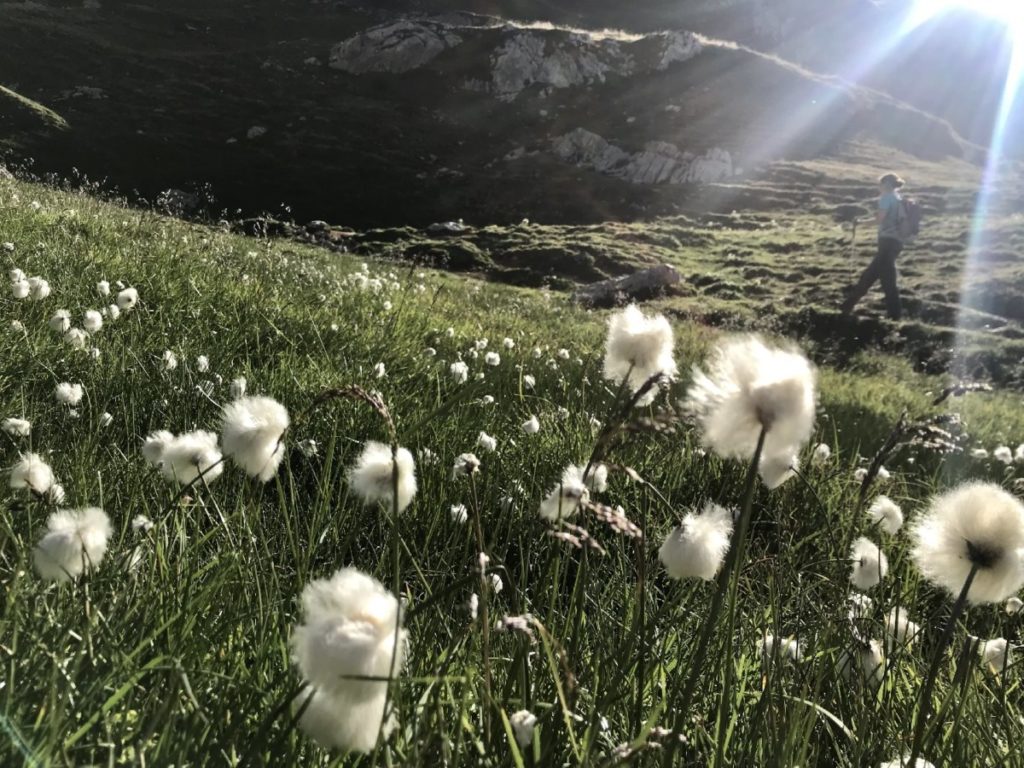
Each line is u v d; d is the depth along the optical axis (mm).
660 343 2102
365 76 74688
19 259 6559
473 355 7188
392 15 92688
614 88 75062
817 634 2734
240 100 64688
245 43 79438
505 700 1846
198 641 1934
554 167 62312
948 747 2195
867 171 61781
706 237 42000
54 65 61906
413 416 4496
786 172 60656
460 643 2100
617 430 1658
